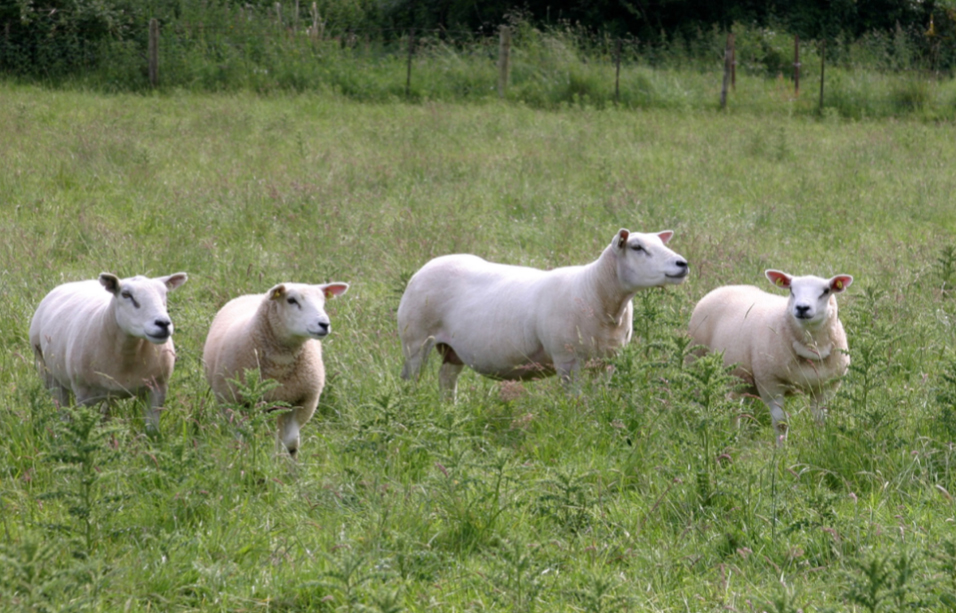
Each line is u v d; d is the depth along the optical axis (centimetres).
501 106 2856
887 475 677
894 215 1644
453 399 877
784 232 1529
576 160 2042
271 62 3169
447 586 543
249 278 1124
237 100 2769
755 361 839
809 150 2267
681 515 635
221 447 684
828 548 584
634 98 3088
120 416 795
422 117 2566
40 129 2088
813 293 788
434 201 1616
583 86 3111
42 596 476
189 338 942
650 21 4416
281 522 614
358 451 702
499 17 4462
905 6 4484
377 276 1198
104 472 593
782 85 3241
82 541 557
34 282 1087
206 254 1259
